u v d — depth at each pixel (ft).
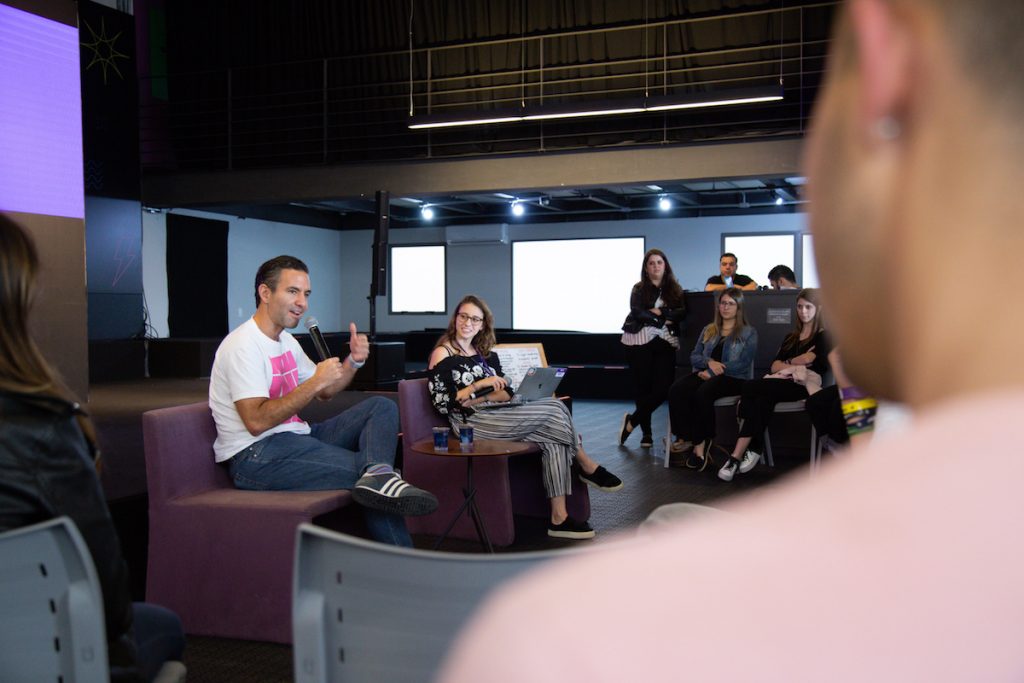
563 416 14.46
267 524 10.13
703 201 47.98
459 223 56.39
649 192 44.78
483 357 15.35
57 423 4.78
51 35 19.93
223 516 10.27
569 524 14.62
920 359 0.56
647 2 34.73
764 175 30.37
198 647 10.05
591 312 53.88
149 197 38.83
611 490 15.31
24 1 19.26
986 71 0.56
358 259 59.88
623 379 35.76
